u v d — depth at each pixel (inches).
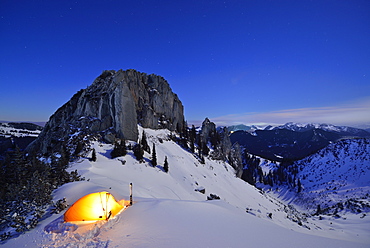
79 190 881.5
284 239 494.9
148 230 508.1
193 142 4313.5
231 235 497.0
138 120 3725.4
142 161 2454.5
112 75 3420.3
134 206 724.0
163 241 444.5
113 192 907.4
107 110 2957.7
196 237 471.8
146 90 4175.7
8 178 1179.9
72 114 3186.5
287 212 3464.6
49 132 2876.5
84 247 453.4
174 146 3708.2
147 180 2037.4
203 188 2544.3
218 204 896.9
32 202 719.7
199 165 3550.7
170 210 679.7
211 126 5265.8
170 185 2186.3
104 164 2047.2
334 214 5989.2
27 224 591.5
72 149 2274.9
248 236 498.3
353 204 6392.7
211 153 4534.9
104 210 611.5
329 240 510.0
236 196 3038.9
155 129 3912.4
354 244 482.3
